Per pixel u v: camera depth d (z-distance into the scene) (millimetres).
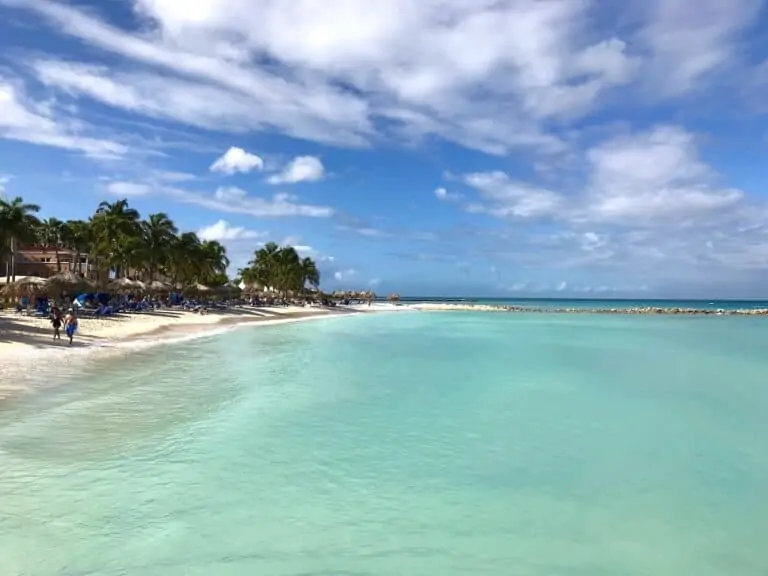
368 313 91375
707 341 40156
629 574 6629
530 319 77812
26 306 41375
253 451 10766
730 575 6629
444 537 7461
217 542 7105
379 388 17875
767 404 16328
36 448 10453
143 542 7031
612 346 35312
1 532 7133
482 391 17719
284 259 102500
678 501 8781
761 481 9695
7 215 39500
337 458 10500
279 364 23312
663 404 16203
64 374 18359
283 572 6477
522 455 10969
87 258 72438
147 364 21562
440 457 10719
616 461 10688
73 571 6285
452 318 78625
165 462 9953
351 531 7547
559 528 7781
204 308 59750
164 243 64312
